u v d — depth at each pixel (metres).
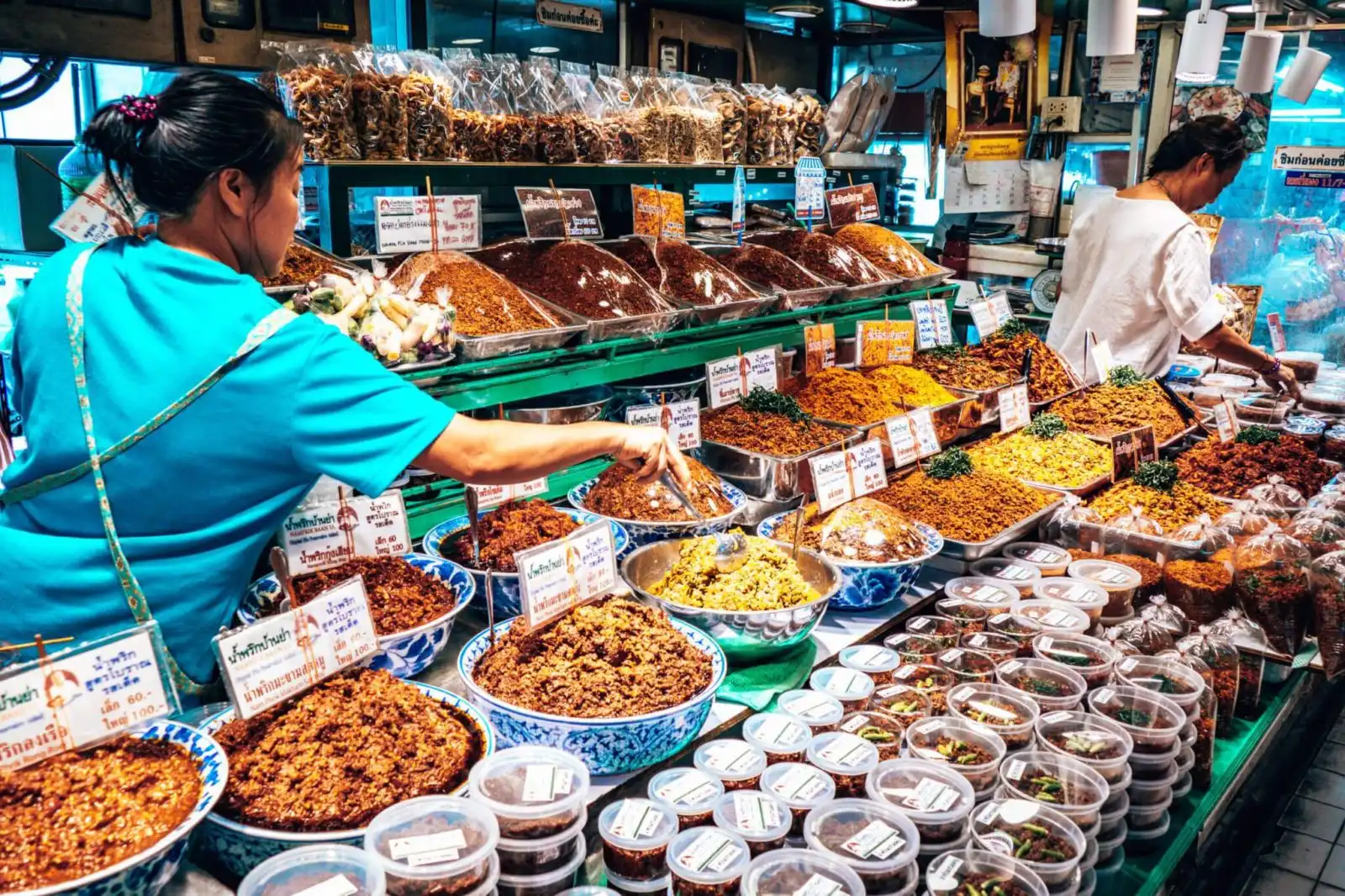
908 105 5.66
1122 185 5.68
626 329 2.76
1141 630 2.30
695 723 1.69
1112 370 3.89
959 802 1.68
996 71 5.33
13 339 1.61
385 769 1.41
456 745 1.50
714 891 1.47
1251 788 2.61
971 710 1.95
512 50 4.02
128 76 3.57
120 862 1.14
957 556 2.56
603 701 1.63
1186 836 1.93
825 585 2.19
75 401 1.52
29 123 3.56
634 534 2.33
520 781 1.46
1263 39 4.62
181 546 1.57
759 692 1.95
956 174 5.53
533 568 1.73
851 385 3.19
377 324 2.23
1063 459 3.17
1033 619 2.30
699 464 2.57
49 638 1.57
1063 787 1.76
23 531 1.59
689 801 1.64
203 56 2.86
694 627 1.93
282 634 1.49
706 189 4.86
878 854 1.53
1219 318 3.99
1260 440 3.51
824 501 2.48
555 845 1.43
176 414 1.48
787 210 4.96
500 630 1.88
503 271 2.97
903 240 4.22
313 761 1.40
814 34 5.22
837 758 1.78
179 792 1.29
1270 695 2.47
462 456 1.55
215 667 1.67
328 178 2.58
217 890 1.32
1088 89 5.58
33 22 2.51
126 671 1.33
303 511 1.94
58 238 3.18
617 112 3.51
